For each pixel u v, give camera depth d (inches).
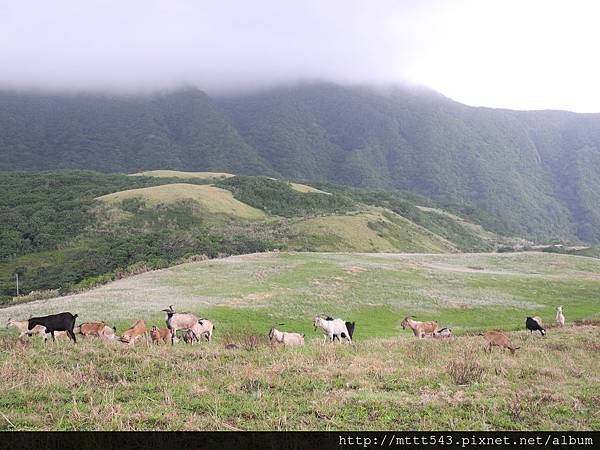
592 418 395.5
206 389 439.8
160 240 3929.6
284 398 422.6
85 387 441.4
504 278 2287.2
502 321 1547.7
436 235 6884.8
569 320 1521.9
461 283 2129.7
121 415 362.0
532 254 3221.0
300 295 1643.7
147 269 2952.8
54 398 405.7
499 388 477.7
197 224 5009.8
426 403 416.5
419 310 1625.2
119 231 4596.5
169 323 779.4
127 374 496.4
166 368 527.2
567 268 2768.2
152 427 346.3
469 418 388.5
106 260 3464.6
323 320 840.3
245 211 5861.2
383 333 1274.6
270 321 1285.7
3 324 1023.6
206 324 819.4
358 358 604.4
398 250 5142.7
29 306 1360.7
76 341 704.4
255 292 1633.9
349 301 1643.7
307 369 530.6
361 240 5064.0
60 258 3937.0
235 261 2337.6
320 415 383.2
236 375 493.0
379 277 2110.0
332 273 2086.6
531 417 395.5
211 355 599.5
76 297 1496.1
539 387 489.4
